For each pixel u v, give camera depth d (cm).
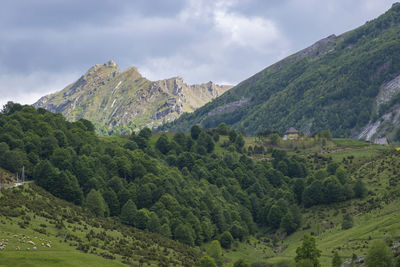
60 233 13250
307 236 14088
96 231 15475
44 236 12412
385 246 11862
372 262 11688
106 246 13738
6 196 15450
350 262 13675
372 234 16212
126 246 14612
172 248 16712
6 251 10056
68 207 17800
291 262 15175
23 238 11312
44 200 17275
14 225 12462
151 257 14000
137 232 17825
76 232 14300
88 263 10781
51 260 10194
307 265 13012
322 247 17225
